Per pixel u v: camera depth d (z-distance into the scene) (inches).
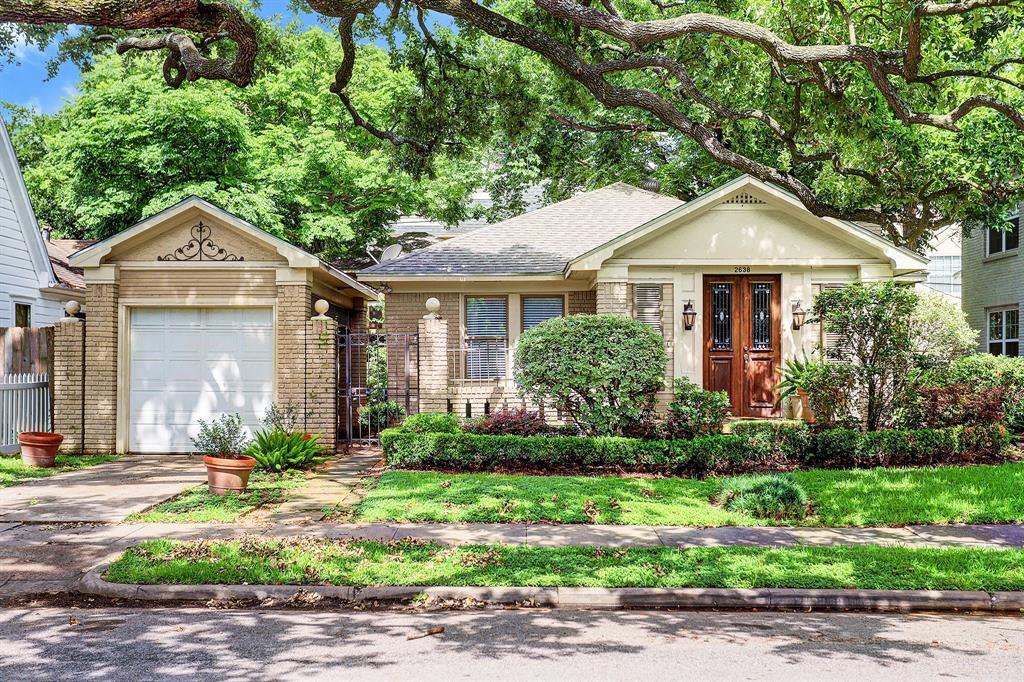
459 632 228.7
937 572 279.9
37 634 224.5
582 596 259.6
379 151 1106.1
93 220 892.0
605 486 421.7
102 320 568.1
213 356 576.4
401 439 483.8
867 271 617.9
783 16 486.3
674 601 259.8
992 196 616.4
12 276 813.9
